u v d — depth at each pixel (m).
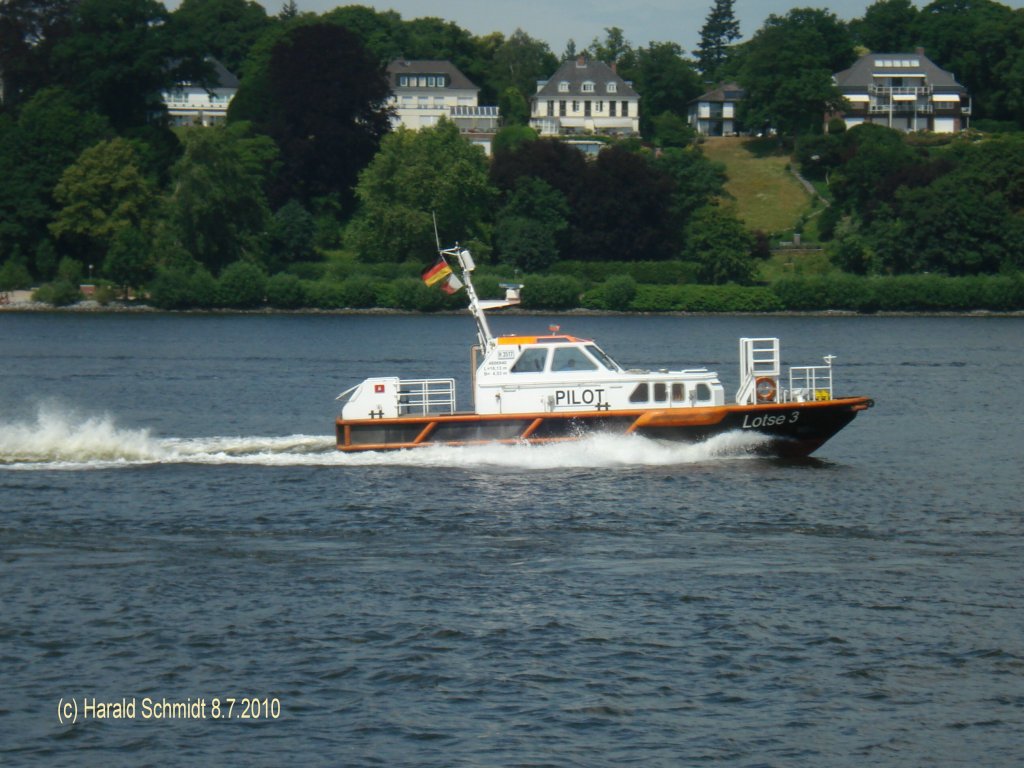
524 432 131.38
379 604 91.69
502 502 118.00
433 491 121.69
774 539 108.00
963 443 160.50
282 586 95.38
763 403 133.75
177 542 106.44
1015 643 85.44
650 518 113.50
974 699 78.19
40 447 138.62
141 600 92.31
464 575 97.81
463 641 85.44
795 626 88.00
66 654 83.31
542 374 131.38
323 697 78.00
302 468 130.50
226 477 127.44
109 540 106.81
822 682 80.06
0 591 93.81
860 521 114.38
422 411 146.00
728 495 121.69
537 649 84.25
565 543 106.12
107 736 73.81
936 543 107.69
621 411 131.38
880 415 188.00
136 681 79.81
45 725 74.88
